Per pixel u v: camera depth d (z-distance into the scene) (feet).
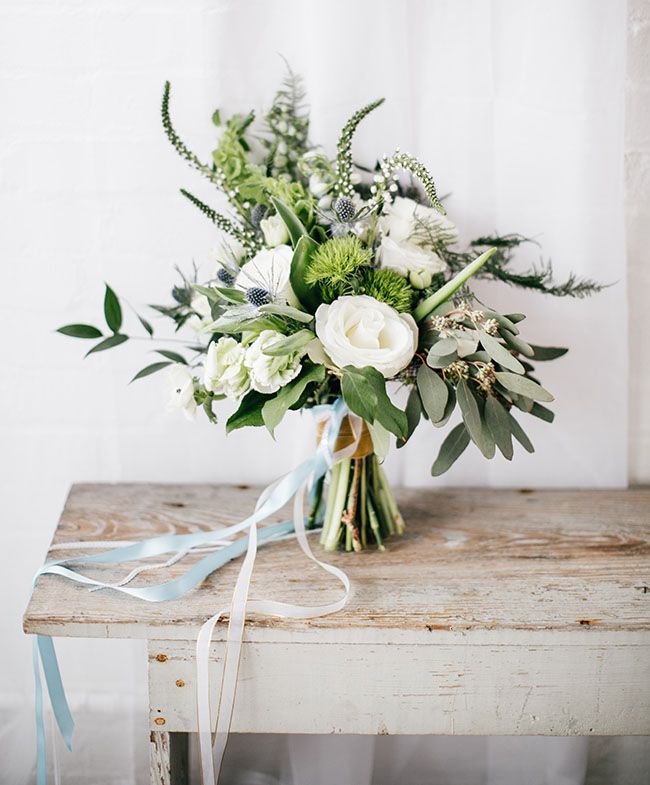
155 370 3.85
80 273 4.47
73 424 4.72
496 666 3.42
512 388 3.28
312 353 3.28
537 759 4.98
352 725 3.51
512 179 4.24
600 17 4.00
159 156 4.30
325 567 3.65
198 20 4.11
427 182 3.22
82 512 4.32
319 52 4.04
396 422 3.15
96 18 4.12
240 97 4.21
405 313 3.37
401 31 4.02
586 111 4.11
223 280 3.64
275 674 3.44
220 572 3.74
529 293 4.38
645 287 4.43
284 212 3.34
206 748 3.29
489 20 4.05
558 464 4.67
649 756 5.04
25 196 4.35
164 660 3.43
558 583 3.65
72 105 4.23
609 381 4.49
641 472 4.74
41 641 3.64
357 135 4.16
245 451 4.73
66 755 5.16
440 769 5.14
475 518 4.26
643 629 3.34
